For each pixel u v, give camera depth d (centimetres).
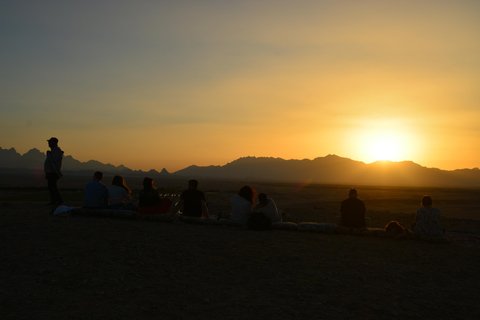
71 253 727
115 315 469
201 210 1199
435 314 524
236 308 513
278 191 7888
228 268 690
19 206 1530
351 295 579
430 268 762
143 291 560
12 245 765
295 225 1108
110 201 1224
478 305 566
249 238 951
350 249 887
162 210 1202
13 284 555
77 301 509
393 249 917
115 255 729
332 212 2272
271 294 571
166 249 787
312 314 502
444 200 5191
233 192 4806
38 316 452
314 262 750
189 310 499
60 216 1145
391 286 631
